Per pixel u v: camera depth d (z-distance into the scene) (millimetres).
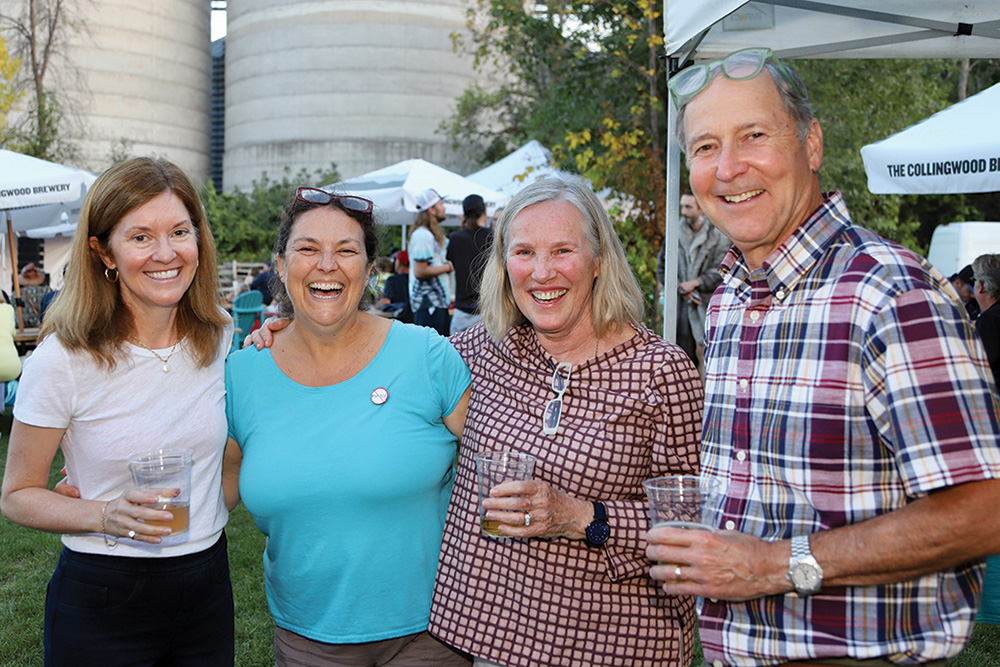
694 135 1569
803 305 1438
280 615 2119
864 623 1355
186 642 2049
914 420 1255
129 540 1894
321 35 36406
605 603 1845
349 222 2053
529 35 12609
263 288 11391
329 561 2016
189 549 1981
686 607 1963
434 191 8992
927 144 5070
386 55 36219
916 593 1350
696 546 1379
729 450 1538
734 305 1619
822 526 1376
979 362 1273
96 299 1896
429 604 2078
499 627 1884
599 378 1929
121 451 1913
